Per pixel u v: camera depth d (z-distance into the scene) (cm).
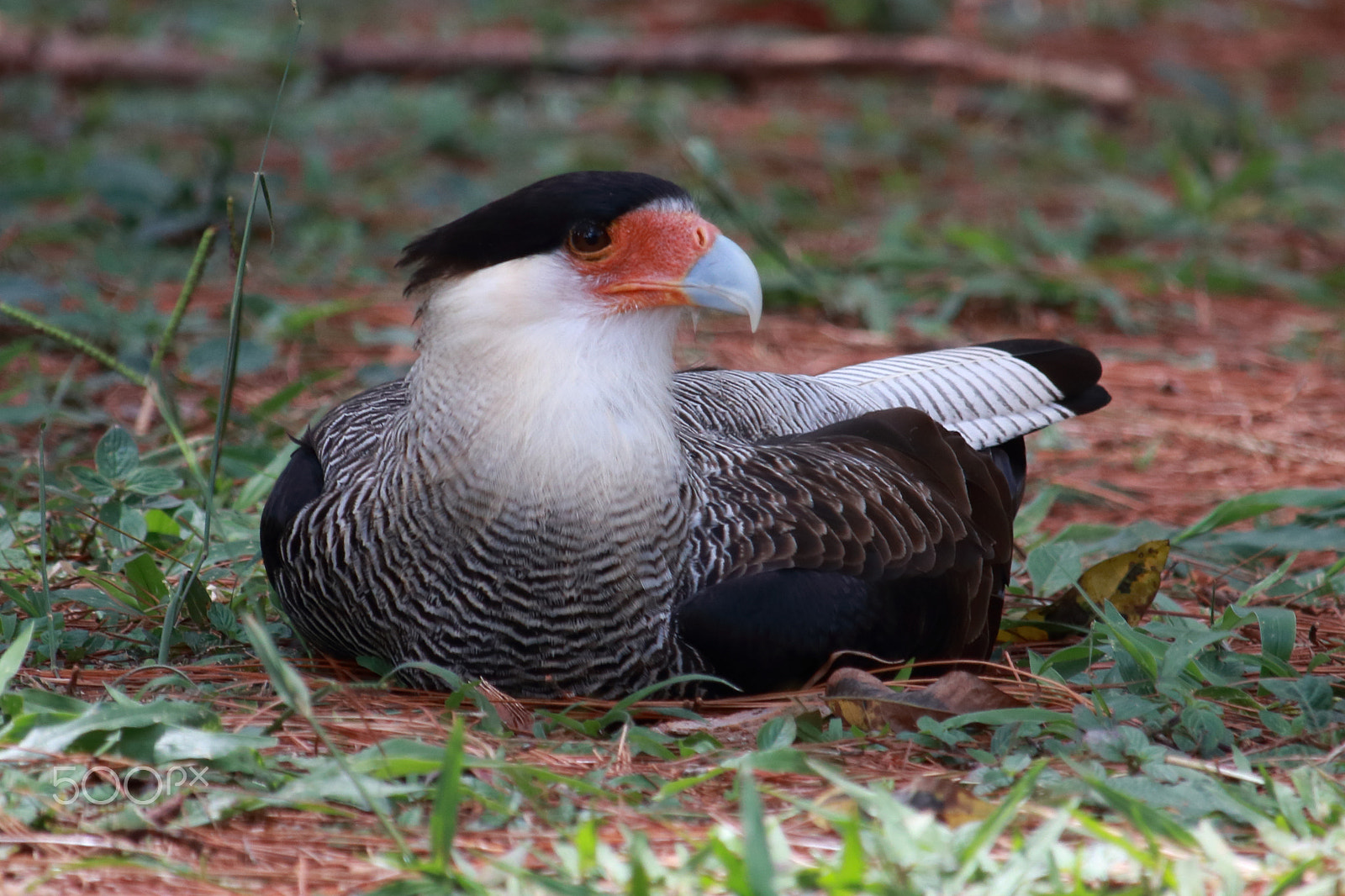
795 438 846
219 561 901
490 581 720
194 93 2494
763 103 2680
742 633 726
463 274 707
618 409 712
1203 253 1845
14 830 570
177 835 571
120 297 1477
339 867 558
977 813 591
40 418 1145
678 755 670
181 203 1700
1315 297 1697
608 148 2273
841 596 741
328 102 2472
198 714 632
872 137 2438
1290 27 3538
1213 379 1446
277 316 1382
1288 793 589
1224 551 1013
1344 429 1318
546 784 623
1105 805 602
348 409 861
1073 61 3019
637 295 708
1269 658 760
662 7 3216
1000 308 1642
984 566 814
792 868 539
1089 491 1173
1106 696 742
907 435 851
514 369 705
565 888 514
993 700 701
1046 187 2239
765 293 1612
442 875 531
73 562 908
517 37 2711
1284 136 2544
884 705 692
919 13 3059
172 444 1105
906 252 1709
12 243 1606
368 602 747
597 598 720
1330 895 523
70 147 2100
